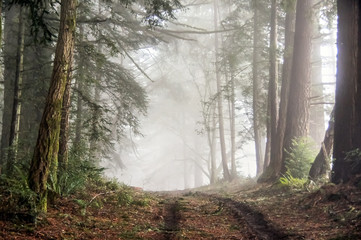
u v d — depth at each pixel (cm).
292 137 1580
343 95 1001
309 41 1583
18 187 638
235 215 920
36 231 579
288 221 802
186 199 1318
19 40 1272
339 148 995
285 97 1700
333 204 850
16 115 1232
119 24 1572
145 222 801
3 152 1185
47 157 682
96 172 1129
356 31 994
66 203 782
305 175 1443
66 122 955
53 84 702
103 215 803
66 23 731
